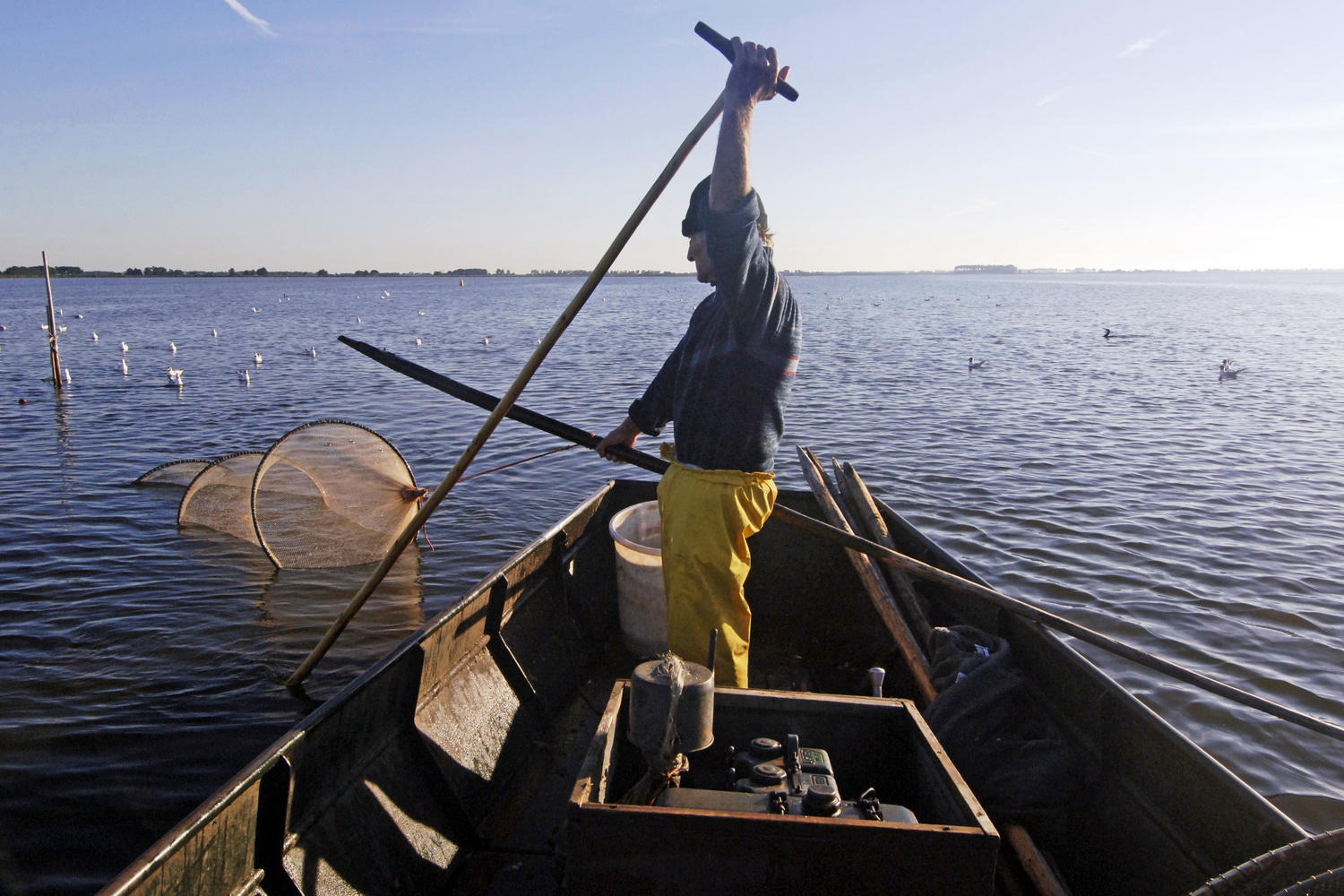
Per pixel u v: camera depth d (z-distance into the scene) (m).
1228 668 7.09
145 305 86.19
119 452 14.07
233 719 5.89
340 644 6.97
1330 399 21.83
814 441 15.88
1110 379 25.69
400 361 3.95
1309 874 2.21
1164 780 2.87
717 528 3.03
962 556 9.65
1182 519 11.04
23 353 30.80
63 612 7.52
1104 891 3.06
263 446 14.60
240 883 2.45
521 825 3.46
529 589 4.64
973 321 59.12
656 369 27.28
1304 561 9.48
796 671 4.79
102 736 5.64
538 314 67.06
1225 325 55.91
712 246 2.72
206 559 8.80
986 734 3.27
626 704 2.86
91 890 4.26
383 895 2.83
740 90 2.60
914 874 2.17
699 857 2.22
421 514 3.65
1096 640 3.57
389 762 3.18
